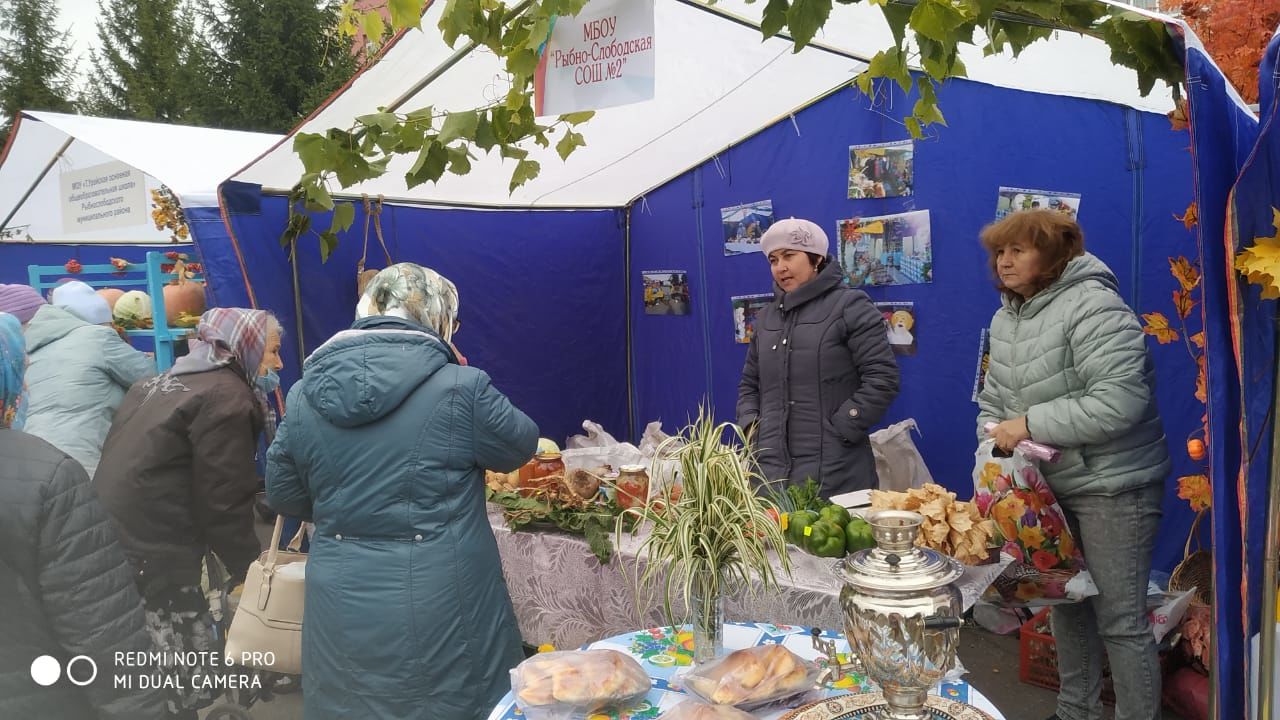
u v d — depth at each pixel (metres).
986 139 3.91
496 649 2.22
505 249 5.23
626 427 5.87
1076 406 2.47
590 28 2.26
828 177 4.48
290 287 3.83
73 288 3.44
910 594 1.34
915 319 4.24
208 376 2.65
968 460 4.12
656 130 4.39
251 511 2.73
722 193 5.03
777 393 3.56
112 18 14.88
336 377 2.07
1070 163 3.68
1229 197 1.63
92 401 3.07
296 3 15.09
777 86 3.97
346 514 2.11
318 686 2.15
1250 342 1.66
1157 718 2.53
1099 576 2.56
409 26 2.17
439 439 2.11
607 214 5.64
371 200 4.47
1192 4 2.30
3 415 1.51
